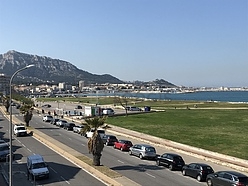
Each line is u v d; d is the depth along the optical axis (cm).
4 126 8375
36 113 12619
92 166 3731
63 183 3153
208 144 5278
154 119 9094
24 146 5325
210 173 3272
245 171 3728
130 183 3006
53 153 4734
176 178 3409
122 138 6216
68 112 12200
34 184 3080
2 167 3922
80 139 6128
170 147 5097
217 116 9575
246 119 8712
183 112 11131
